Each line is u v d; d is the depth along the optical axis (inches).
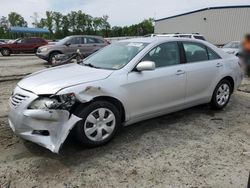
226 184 127.3
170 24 1815.9
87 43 640.4
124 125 171.8
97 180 129.6
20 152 154.1
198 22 1449.3
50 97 142.2
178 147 162.9
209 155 153.6
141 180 129.7
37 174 133.7
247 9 1218.6
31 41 930.7
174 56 194.1
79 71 171.2
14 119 148.4
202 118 211.8
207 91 214.2
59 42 626.2
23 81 162.7
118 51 192.2
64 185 125.8
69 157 149.0
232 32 1272.1
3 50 895.7
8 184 126.0
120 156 151.1
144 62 167.8
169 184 126.7
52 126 140.9
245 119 212.5
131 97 167.0
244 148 162.9
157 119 207.6
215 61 218.5
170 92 186.9
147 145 164.7
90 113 152.4
